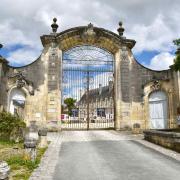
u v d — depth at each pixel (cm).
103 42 2062
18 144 1249
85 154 1015
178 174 724
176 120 1912
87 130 1980
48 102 1908
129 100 1995
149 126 1977
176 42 1363
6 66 1853
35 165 822
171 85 1991
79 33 2020
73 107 2797
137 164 847
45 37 1988
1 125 1324
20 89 1889
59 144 1272
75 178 689
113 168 795
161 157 959
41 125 1862
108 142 1336
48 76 1948
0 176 453
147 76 2044
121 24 2136
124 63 2044
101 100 3069
